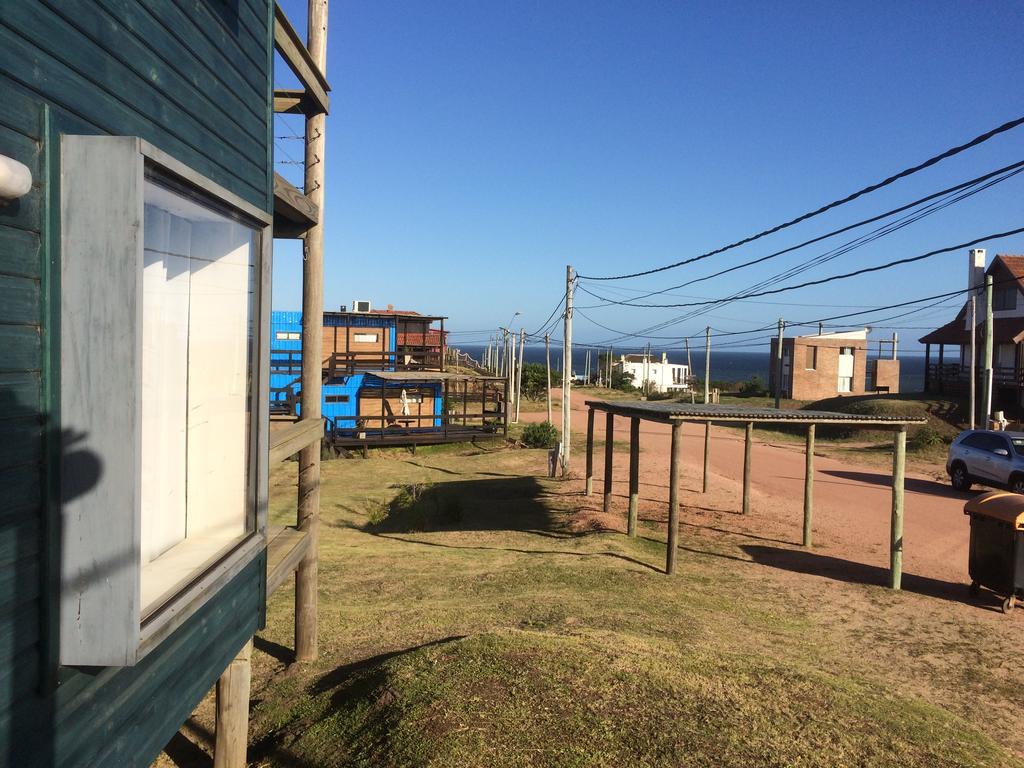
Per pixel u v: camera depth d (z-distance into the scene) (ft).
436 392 98.48
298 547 20.30
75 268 7.86
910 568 38.06
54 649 7.88
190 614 10.59
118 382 7.92
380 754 14.20
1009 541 30.99
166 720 10.59
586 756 13.58
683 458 78.89
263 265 14.16
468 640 19.44
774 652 23.94
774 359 180.34
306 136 22.41
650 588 31.71
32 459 7.48
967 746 15.62
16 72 7.06
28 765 7.47
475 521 50.67
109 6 8.75
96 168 7.85
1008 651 26.22
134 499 8.00
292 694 19.81
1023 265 118.62
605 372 258.57
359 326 93.61
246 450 13.66
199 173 11.19
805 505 42.52
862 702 17.29
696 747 14.01
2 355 6.96
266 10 15.14
